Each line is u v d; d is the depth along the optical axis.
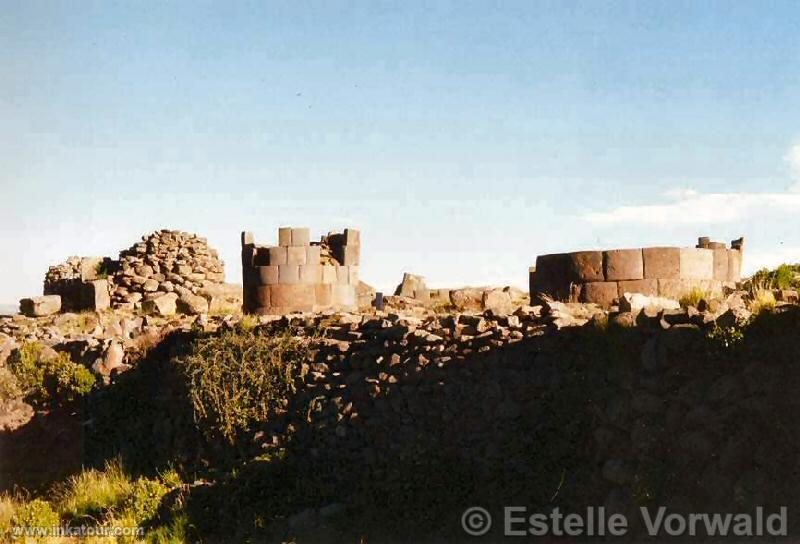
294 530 11.22
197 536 11.77
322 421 12.90
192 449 14.27
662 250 12.88
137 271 26.86
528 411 10.98
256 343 14.20
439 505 10.90
